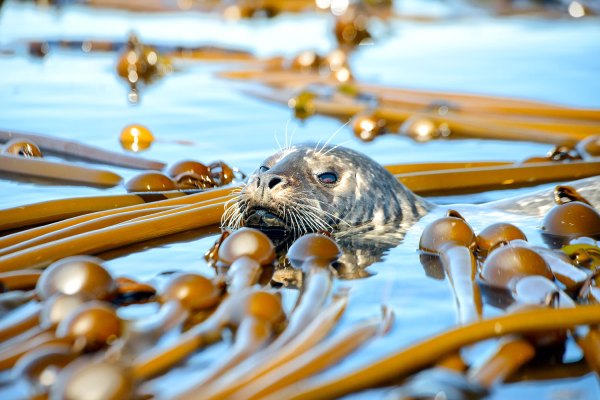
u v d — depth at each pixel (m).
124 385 11.66
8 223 22.55
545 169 29.52
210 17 83.88
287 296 17.14
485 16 85.62
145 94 46.88
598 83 50.56
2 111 40.62
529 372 13.98
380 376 12.52
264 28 77.69
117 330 14.12
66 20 76.75
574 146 36.62
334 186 22.97
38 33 67.50
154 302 16.52
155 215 22.50
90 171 27.86
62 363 13.01
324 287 17.08
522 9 87.50
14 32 67.88
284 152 24.00
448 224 20.36
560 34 72.62
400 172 29.55
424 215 24.39
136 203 24.64
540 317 13.82
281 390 12.38
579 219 22.06
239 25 79.31
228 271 18.17
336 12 86.00
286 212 21.89
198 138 36.09
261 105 44.81
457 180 28.56
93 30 70.31
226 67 57.31
